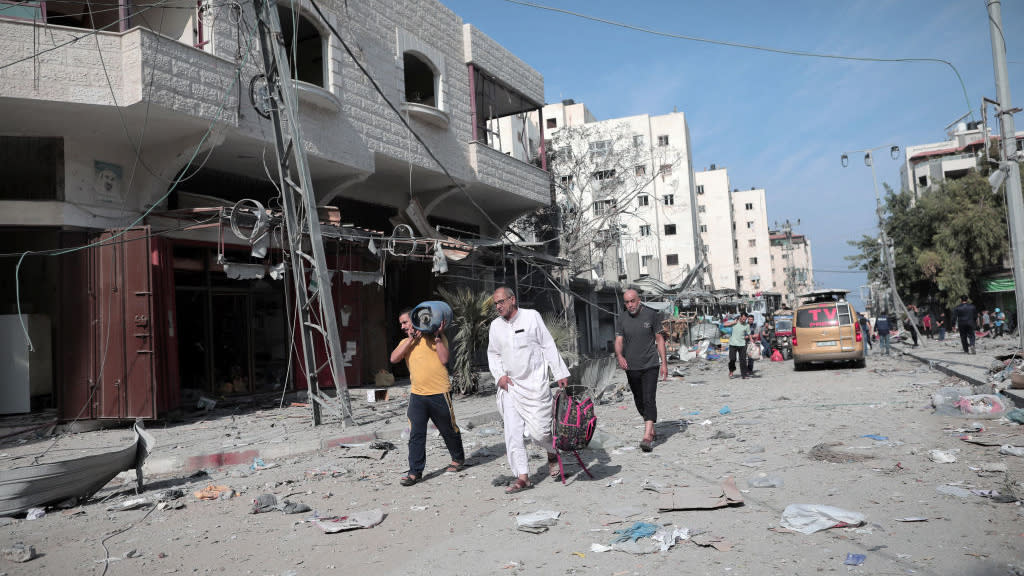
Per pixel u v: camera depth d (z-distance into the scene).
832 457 6.21
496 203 21.75
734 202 91.19
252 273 11.21
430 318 6.27
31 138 11.04
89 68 10.14
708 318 34.62
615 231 30.72
